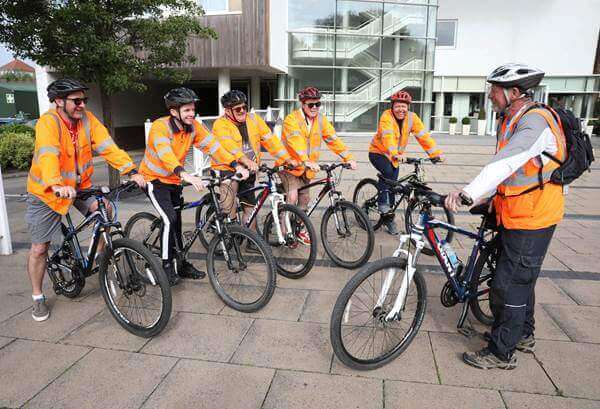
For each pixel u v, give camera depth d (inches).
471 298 113.7
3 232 181.2
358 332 108.0
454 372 102.9
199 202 148.0
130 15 278.1
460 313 131.3
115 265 122.3
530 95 98.0
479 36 848.9
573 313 130.3
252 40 523.5
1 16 250.8
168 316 114.6
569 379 99.8
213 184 134.7
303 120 174.4
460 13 843.4
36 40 258.1
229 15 523.2
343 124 743.1
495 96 99.3
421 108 759.1
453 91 875.4
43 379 101.3
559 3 815.7
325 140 182.2
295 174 176.2
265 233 167.6
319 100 171.3
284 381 99.9
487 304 128.3
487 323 124.5
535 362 106.5
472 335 117.8
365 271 101.7
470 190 90.7
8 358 109.7
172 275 145.3
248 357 109.2
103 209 124.3
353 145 596.7
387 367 105.0
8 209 272.8
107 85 267.7
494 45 848.3
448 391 96.1
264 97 871.1
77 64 259.0
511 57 847.7
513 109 98.7
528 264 97.3
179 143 141.7
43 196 119.0
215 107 945.5
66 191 110.0
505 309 100.8
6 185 368.2
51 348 113.9
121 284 122.0
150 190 134.6
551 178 94.3
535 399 93.3
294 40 705.0
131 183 125.9
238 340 117.0
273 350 112.3
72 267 134.8
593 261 172.4
